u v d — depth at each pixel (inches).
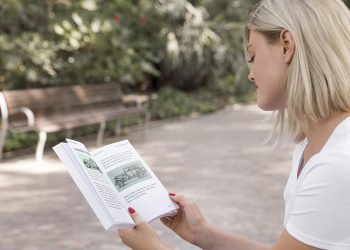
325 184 41.7
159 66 646.5
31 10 370.0
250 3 664.4
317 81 44.9
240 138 358.0
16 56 350.3
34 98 304.3
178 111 485.4
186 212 60.6
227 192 214.8
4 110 280.8
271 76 48.1
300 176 45.5
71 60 386.9
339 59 44.7
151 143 338.6
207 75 671.8
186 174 247.9
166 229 168.7
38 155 276.1
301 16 45.8
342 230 41.2
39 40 357.1
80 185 53.7
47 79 372.8
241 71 637.3
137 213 55.1
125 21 452.8
